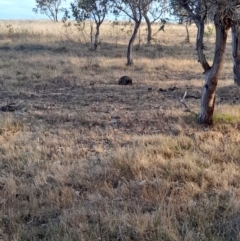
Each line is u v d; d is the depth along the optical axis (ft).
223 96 36.88
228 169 17.97
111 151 20.89
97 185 16.98
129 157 19.16
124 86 43.29
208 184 16.75
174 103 33.81
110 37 105.40
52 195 15.84
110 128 26.09
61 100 35.83
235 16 22.07
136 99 36.01
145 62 61.57
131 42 58.80
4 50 74.08
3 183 17.30
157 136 22.99
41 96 37.86
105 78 48.16
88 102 34.78
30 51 73.36
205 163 18.92
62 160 20.03
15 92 39.55
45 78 47.78
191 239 12.53
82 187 17.06
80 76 49.11
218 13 22.75
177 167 18.40
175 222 13.56
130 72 53.31
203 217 13.92
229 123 26.40
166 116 28.78
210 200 15.17
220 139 22.98
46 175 17.84
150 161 19.04
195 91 39.63
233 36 39.68
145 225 13.30
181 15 23.93
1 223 14.10
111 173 18.08
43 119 28.66
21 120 27.91
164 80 47.75
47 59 61.62
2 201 15.61
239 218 13.87
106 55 71.36
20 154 20.44
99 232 13.21
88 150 21.77
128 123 27.35
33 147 21.83
